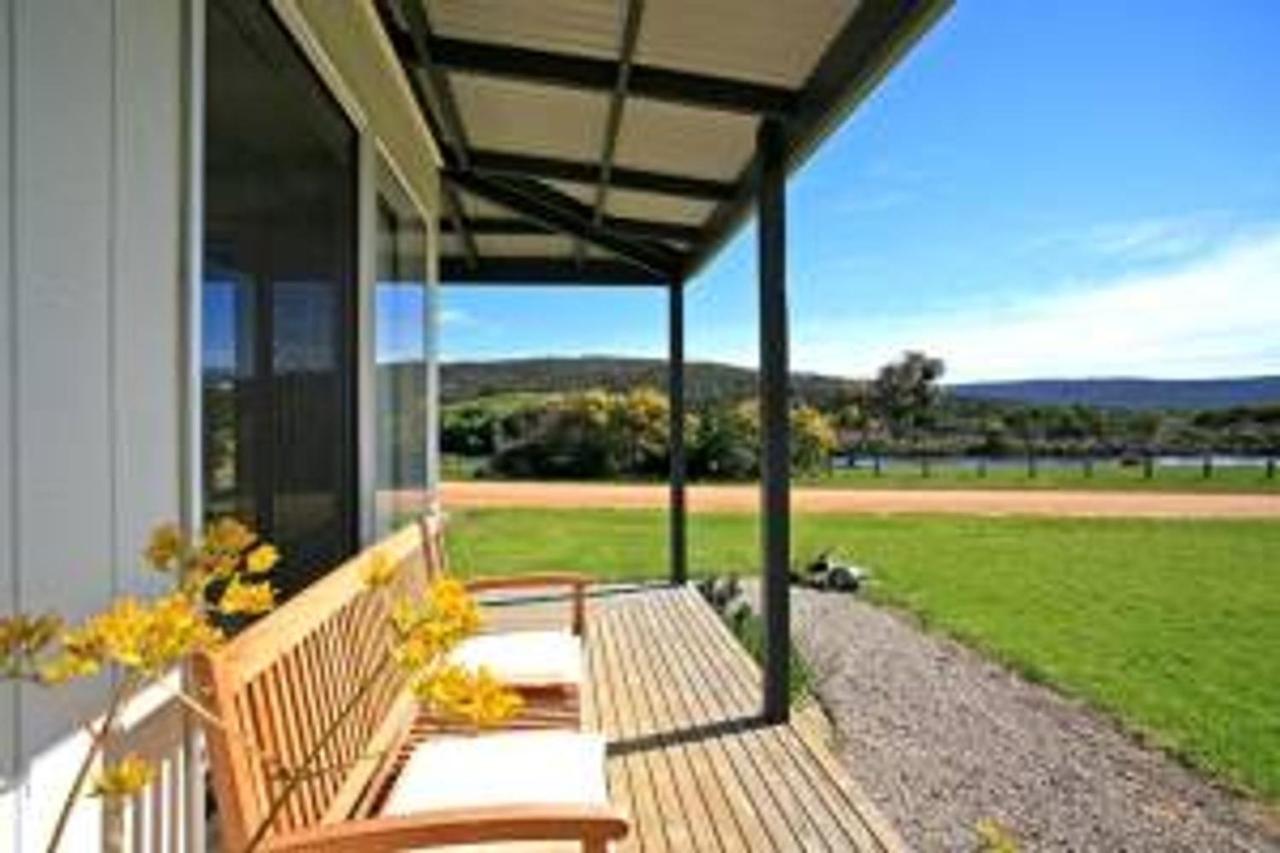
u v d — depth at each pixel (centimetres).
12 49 158
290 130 331
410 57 487
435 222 711
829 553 1191
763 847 331
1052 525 1639
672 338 923
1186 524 1669
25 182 161
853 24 380
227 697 177
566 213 776
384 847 179
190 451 223
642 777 400
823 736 571
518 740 274
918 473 2747
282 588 328
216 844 241
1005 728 609
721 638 663
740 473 2441
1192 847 450
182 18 222
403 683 278
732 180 634
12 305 157
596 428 2531
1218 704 661
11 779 157
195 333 225
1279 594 1048
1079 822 473
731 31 401
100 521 185
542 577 462
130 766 146
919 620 914
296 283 340
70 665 134
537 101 536
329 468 394
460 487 2234
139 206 202
